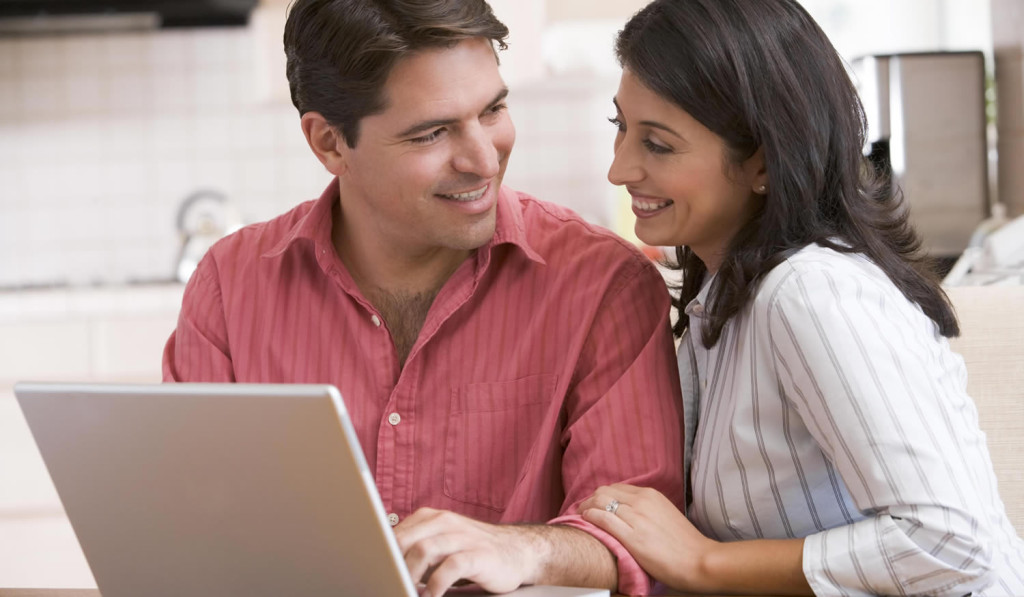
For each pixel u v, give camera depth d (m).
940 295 1.48
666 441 1.59
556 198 4.94
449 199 1.63
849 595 1.26
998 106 3.52
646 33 1.44
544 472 1.67
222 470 1.07
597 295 1.70
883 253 1.45
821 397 1.29
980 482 1.31
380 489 1.70
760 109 1.41
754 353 1.40
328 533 1.05
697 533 1.38
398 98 1.57
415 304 1.76
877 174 1.62
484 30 1.58
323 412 0.99
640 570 1.38
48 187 4.89
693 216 1.48
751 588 1.31
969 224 3.25
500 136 1.64
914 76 3.22
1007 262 2.40
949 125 3.23
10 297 4.46
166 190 4.90
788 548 1.30
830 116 1.46
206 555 1.15
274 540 1.09
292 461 1.03
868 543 1.24
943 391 1.29
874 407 1.25
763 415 1.41
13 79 4.87
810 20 1.47
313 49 1.64
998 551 1.33
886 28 4.35
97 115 4.88
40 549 4.11
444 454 1.70
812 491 1.42
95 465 1.15
